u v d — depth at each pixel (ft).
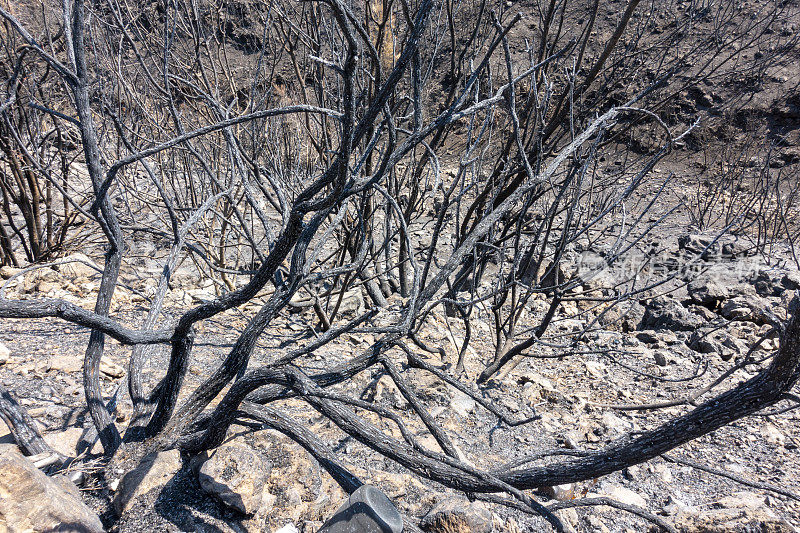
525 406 12.18
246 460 7.14
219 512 6.91
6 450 5.82
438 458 6.45
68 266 18.29
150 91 15.24
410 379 12.14
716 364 14.87
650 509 8.81
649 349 16.19
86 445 8.22
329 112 5.40
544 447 10.52
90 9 9.86
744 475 9.80
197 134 5.91
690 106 36.09
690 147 35.32
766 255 22.25
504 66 24.02
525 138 11.25
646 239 24.23
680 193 31.45
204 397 7.81
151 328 8.78
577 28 24.41
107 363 11.42
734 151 34.55
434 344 14.98
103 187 6.93
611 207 11.52
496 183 12.37
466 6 17.11
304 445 7.18
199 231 19.48
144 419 8.16
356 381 12.37
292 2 15.90
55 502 5.85
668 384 13.71
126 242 20.86
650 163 10.39
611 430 11.19
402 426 6.77
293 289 7.28
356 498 6.08
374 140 6.63
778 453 10.62
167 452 7.49
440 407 11.44
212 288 18.72
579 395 12.93
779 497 9.11
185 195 19.22
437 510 7.43
